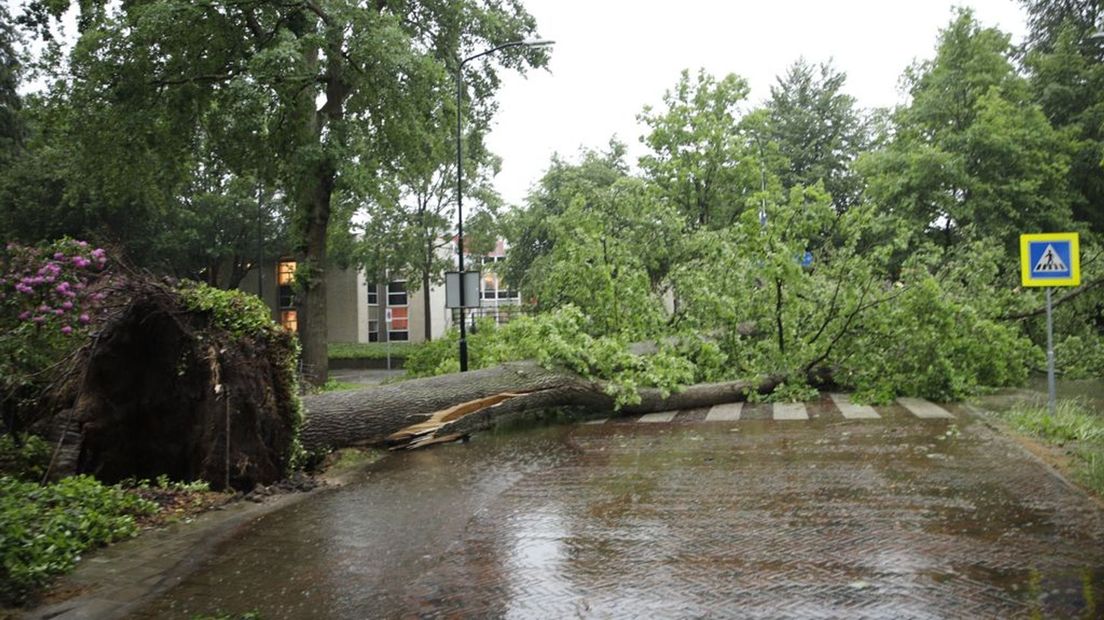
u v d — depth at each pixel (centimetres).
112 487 689
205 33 1738
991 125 2223
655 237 1855
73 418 741
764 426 1090
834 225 1459
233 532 615
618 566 492
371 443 995
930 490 658
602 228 1608
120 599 459
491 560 516
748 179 2381
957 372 1329
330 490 783
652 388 1316
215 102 1872
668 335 1524
